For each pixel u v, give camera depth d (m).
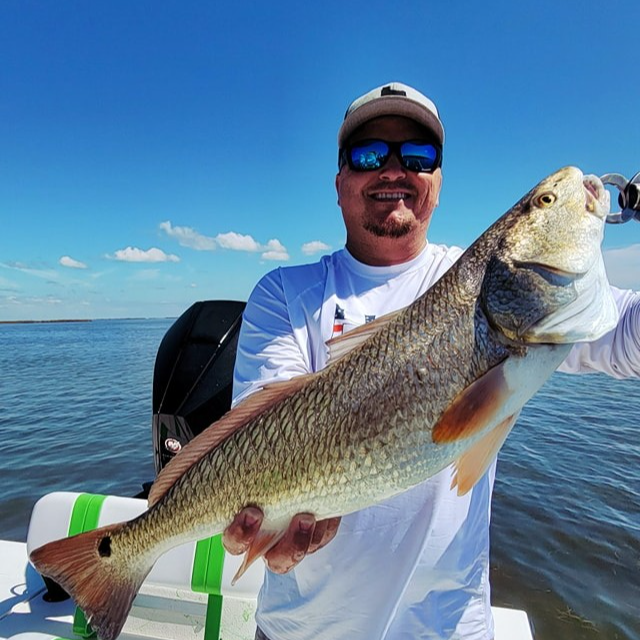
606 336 0.66
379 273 0.76
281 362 0.71
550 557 1.78
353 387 0.60
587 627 1.45
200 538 0.67
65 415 4.27
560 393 4.69
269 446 0.62
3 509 2.37
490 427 0.57
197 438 0.67
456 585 0.67
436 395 0.58
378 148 0.75
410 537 0.66
